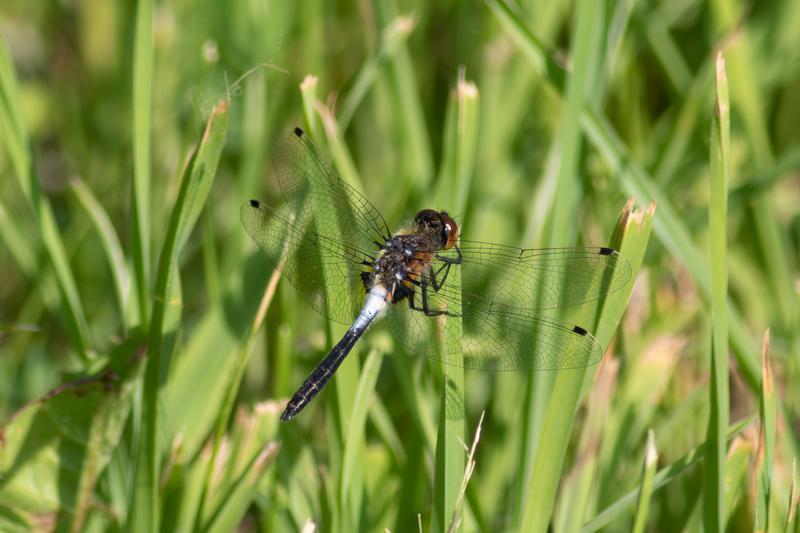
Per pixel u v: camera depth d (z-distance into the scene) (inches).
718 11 30.5
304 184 28.8
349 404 28.5
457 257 28.8
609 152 29.2
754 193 29.8
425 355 28.5
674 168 30.3
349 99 29.8
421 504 28.8
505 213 30.3
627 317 29.6
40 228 28.9
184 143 30.0
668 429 29.1
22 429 28.2
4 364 30.1
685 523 29.2
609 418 29.0
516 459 28.8
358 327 28.8
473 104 28.8
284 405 28.9
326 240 28.8
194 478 28.6
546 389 28.5
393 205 30.3
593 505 28.8
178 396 28.9
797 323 29.2
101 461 28.3
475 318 28.6
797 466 28.6
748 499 28.8
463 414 28.1
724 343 28.0
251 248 29.5
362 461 28.5
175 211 28.0
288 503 28.8
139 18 28.5
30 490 28.3
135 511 28.2
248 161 30.1
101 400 28.2
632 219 28.0
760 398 28.1
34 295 30.3
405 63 29.7
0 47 28.7
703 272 28.9
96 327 30.5
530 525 28.1
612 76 30.5
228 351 29.0
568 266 28.5
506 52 30.5
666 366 29.1
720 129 27.9
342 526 28.4
